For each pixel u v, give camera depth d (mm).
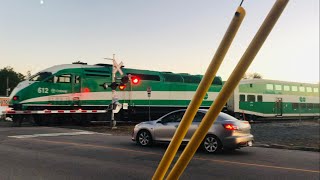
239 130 12078
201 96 1283
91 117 26938
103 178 7926
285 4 1075
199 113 12414
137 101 29031
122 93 28234
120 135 18656
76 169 8875
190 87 32031
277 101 40281
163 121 13531
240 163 10180
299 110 43125
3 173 8250
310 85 45562
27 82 24547
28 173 8297
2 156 10617
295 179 8180
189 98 31828
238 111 36438
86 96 26312
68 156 10859
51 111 24578
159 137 13367
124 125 27312
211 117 1235
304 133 22484
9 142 14016
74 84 25875
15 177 7852
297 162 10648
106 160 10273
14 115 24250
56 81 25172
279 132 23328
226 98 1195
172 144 1392
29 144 13477
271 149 13984
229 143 11906
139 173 8531
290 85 42438
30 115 24828
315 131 24312
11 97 24250
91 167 9164
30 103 24188
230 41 1185
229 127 11938
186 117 1332
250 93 37688
